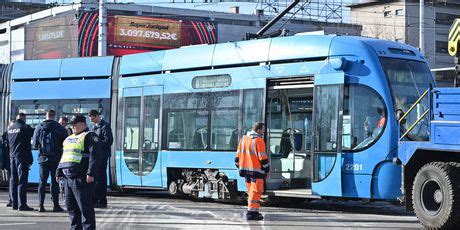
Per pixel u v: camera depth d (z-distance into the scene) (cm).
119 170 1544
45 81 1680
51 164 1209
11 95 1734
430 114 997
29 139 1250
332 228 1012
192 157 1409
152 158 1483
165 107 1470
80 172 880
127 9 4541
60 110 1642
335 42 1230
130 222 1079
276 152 1316
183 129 1434
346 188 1190
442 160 1017
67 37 4434
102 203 1281
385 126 1154
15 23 5322
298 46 1273
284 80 1291
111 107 1569
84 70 1620
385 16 6706
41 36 4728
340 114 1200
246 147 1118
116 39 4328
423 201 1000
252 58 1334
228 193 1352
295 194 1259
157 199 1509
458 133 949
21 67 1731
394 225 1051
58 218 1128
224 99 1372
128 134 1533
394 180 1142
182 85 1446
